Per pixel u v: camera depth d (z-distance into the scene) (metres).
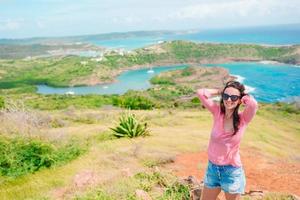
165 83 180.25
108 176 7.48
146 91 142.12
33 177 8.85
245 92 3.74
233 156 3.84
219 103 3.86
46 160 9.85
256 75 188.12
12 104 13.83
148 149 13.02
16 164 9.39
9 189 8.02
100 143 14.36
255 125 36.09
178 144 15.16
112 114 32.56
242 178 3.94
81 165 10.10
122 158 11.05
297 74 184.25
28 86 196.62
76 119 29.23
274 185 8.90
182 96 127.06
